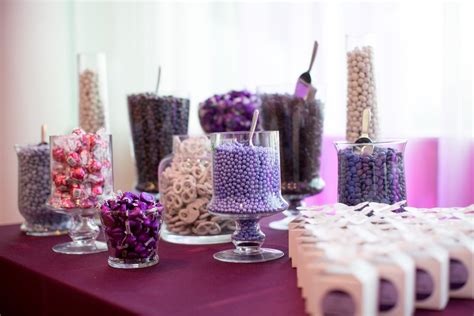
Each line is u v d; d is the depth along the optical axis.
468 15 1.69
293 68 2.18
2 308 1.34
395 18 1.88
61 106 2.54
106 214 1.16
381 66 1.91
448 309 0.85
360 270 0.75
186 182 1.44
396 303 0.78
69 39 2.55
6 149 2.43
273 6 2.26
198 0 2.62
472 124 1.71
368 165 1.23
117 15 2.62
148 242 1.17
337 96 2.06
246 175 1.20
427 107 1.84
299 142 1.56
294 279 1.03
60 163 1.38
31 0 2.45
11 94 2.43
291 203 1.66
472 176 1.73
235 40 2.46
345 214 1.05
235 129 1.83
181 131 1.86
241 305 0.88
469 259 0.89
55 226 1.67
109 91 2.61
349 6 2.00
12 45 2.42
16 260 1.27
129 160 2.67
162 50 2.69
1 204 2.43
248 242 1.25
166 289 0.98
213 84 2.55
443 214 1.05
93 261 1.25
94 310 0.95
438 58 1.80
